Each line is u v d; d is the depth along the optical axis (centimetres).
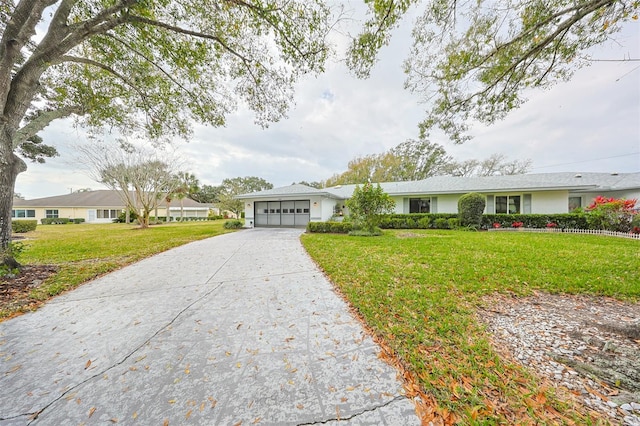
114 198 3048
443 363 202
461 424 149
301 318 298
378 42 409
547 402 162
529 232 1119
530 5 353
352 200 1073
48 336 262
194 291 394
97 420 159
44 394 180
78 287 417
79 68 583
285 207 1634
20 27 401
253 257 645
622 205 948
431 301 326
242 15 465
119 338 257
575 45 369
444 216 1375
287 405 168
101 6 428
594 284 372
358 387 182
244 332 266
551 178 1469
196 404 170
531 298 336
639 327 242
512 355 213
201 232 1352
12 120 445
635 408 156
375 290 370
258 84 602
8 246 452
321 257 607
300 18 443
